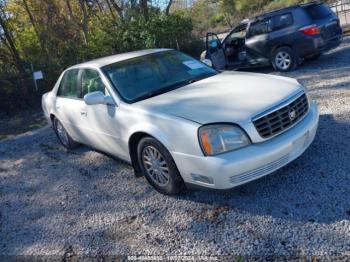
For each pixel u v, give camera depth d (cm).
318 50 898
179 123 369
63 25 1559
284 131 370
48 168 603
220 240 332
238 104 374
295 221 334
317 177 395
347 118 536
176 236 352
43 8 1525
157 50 545
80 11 1747
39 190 528
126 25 1559
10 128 999
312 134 396
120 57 527
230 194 398
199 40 1661
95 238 379
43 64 1283
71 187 511
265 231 330
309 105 416
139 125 412
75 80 561
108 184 493
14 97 1181
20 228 433
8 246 401
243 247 317
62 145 702
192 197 410
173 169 390
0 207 500
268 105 366
